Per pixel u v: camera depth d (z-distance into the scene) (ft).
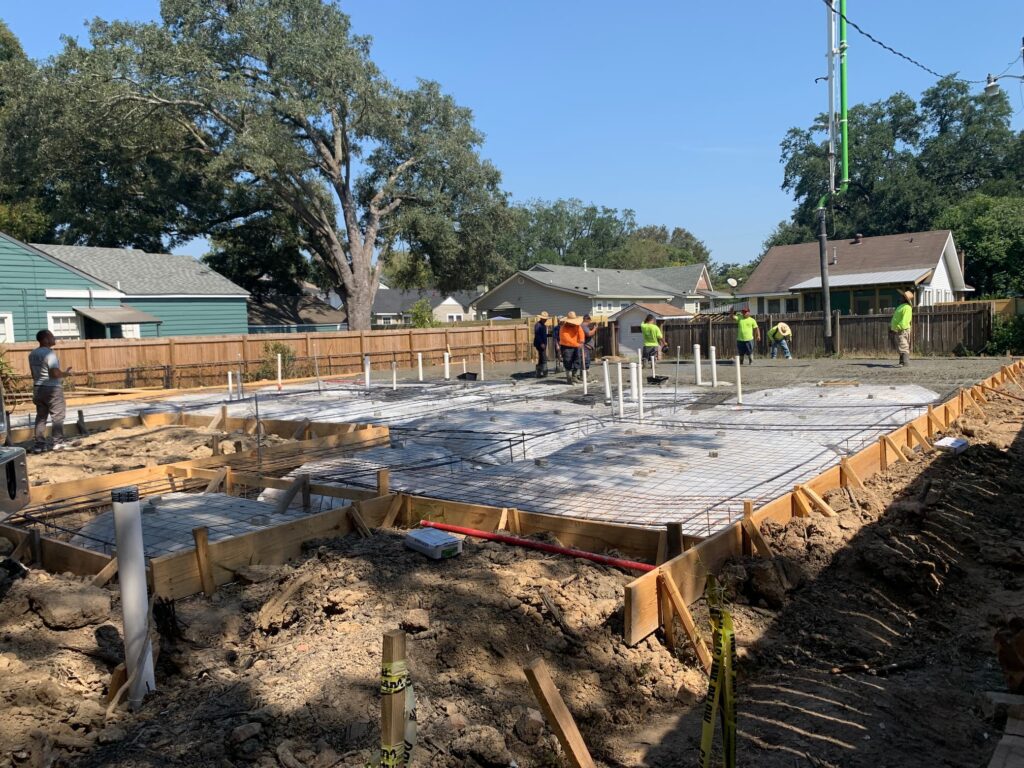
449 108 116.88
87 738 11.74
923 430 30.30
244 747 11.15
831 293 109.29
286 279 142.61
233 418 41.01
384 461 30.73
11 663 14.03
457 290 131.13
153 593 16.90
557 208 287.89
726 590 16.69
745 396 49.19
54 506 24.77
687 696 13.64
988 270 125.59
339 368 86.58
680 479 26.76
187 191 121.70
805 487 21.25
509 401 50.93
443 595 15.76
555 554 18.51
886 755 11.89
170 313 93.40
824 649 15.51
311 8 103.24
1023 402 43.09
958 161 165.48
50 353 36.70
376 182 121.60
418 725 11.71
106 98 94.07
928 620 16.75
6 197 121.29
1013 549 19.77
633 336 91.91
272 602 16.49
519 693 13.08
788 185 182.39
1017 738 12.02
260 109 100.58
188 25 100.58
